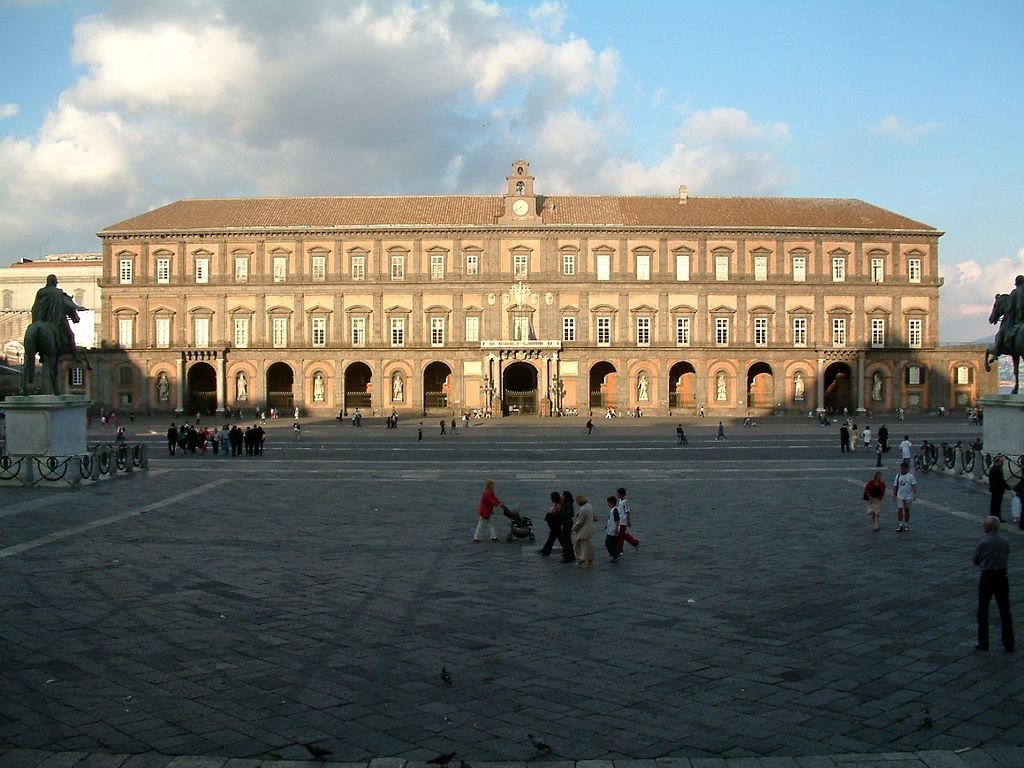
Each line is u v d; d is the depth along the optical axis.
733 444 75.19
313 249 126.19
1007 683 15.32
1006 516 34.16
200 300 126.56
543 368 123.88
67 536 29.64
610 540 25.92
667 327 125.69
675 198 134.25
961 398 127.69
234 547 28.03
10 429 43.44
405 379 125.62
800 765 12.06
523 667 16.17
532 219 124.88
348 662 16.42
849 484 45.72
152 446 74.62
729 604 20.84
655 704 14.34
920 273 129.00
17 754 12.40
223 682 15.34
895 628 18.73
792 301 127.06
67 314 45.62
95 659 16.58
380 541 29.36
